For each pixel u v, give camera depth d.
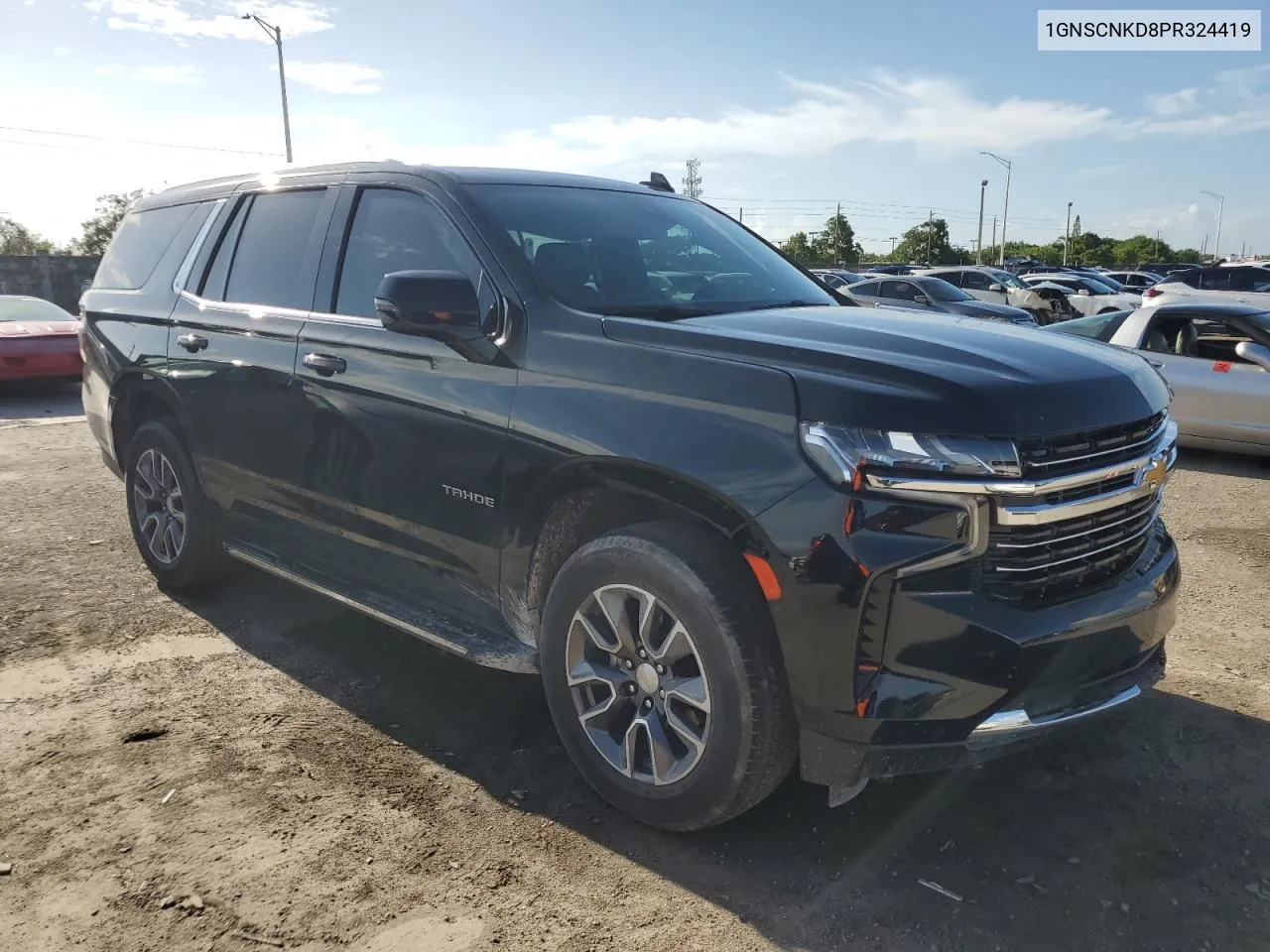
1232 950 2.37
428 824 2.85
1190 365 8.68
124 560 5.27
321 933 2.38
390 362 3.37
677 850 2.75
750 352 2.64
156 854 2.69
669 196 4.30
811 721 2.50
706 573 2.58
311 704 3.61
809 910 2.50
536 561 3.07
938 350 2.67
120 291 4.99
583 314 2.98
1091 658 2.62
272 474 3.96
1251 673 3.96
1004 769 3.20
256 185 4.35
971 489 2.37
